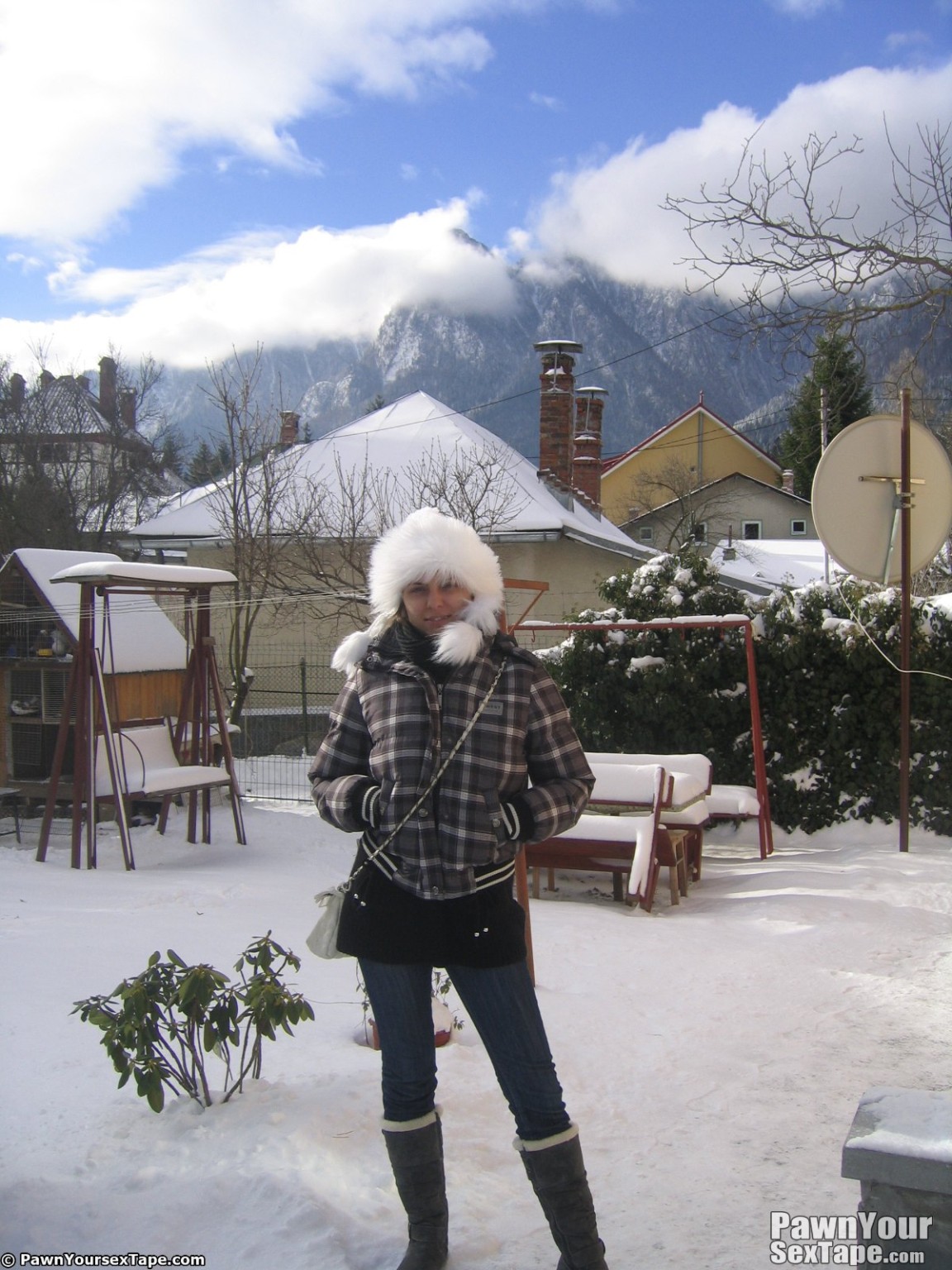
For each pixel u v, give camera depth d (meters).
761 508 42.53
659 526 41.66
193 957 5.82
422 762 2.92
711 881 8.85
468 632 2.97
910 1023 5.15
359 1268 2.96
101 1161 3.45
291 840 10.35
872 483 9.03
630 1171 3.64
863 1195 2.49
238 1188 3.25
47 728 10.92
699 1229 3.24
